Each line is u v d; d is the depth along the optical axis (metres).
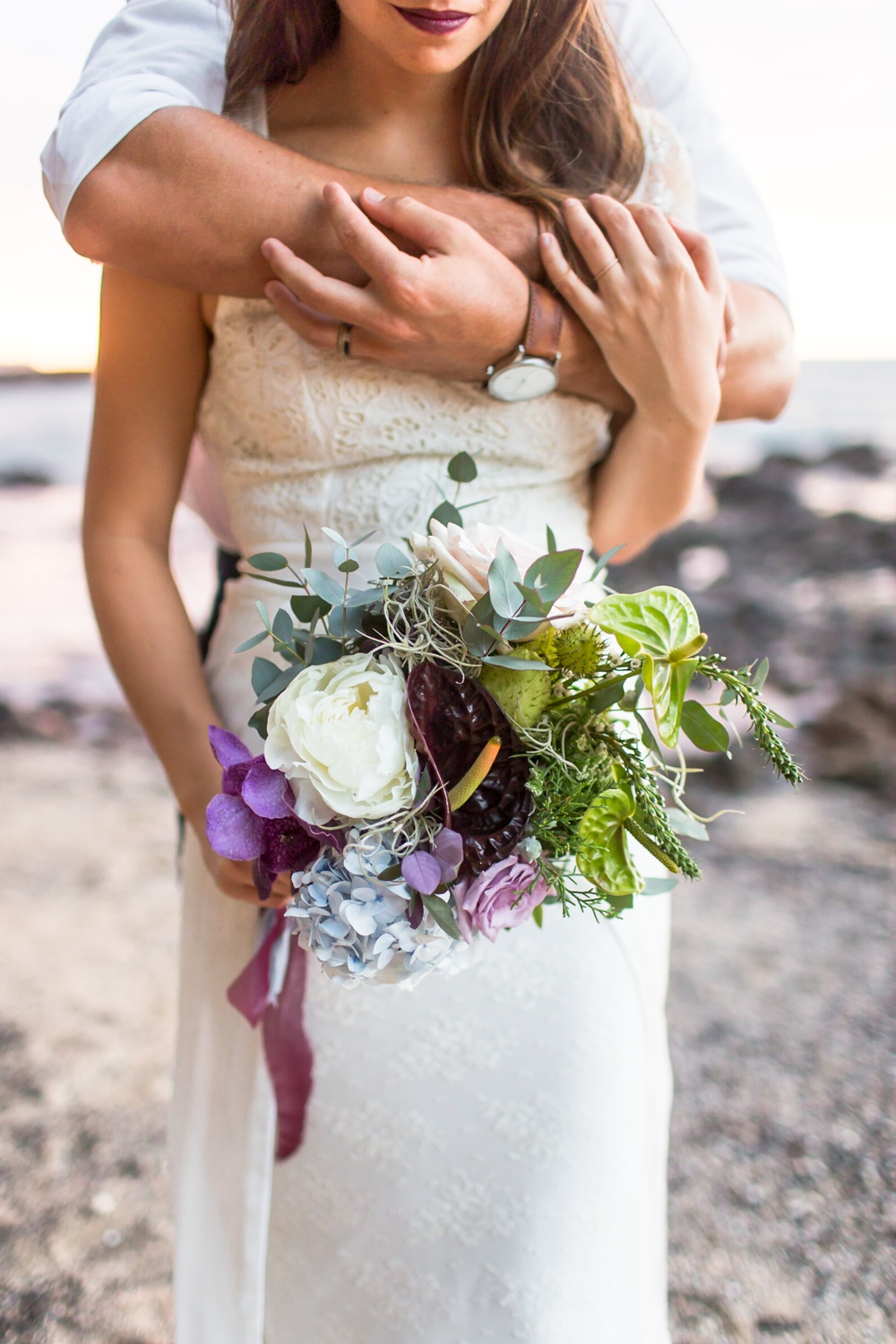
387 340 1.19
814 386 6.55
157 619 1.31
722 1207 2.46
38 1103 2.80
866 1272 2.26
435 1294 1.21
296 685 0.90
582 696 0.92
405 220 1.17
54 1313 2.12
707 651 5.20
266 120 1.34
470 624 0.88
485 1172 1.20
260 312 1.26
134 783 5.09
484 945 1.16
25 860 4.27
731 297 1.40
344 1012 1.24
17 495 7.67
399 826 0.87
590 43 1.34
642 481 1.39
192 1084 1.35
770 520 5.75
